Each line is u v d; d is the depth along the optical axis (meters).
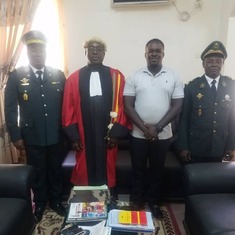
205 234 1.30
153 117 1.77
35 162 1.90
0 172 1.65
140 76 1.79
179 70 2.78
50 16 2.63
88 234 1.16
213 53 1.67
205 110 1.72
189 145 1.83
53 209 2.03
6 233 1.30
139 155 1.89
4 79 2.38
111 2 2.59
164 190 2.16
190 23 2.65
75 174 1.93
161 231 1.81
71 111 1.82
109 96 1.81
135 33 2.71
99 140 1.81
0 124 2.35
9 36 2.38
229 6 2.39
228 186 1.62
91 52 1.79
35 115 1.80
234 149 1.80
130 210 1.37
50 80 1.85
